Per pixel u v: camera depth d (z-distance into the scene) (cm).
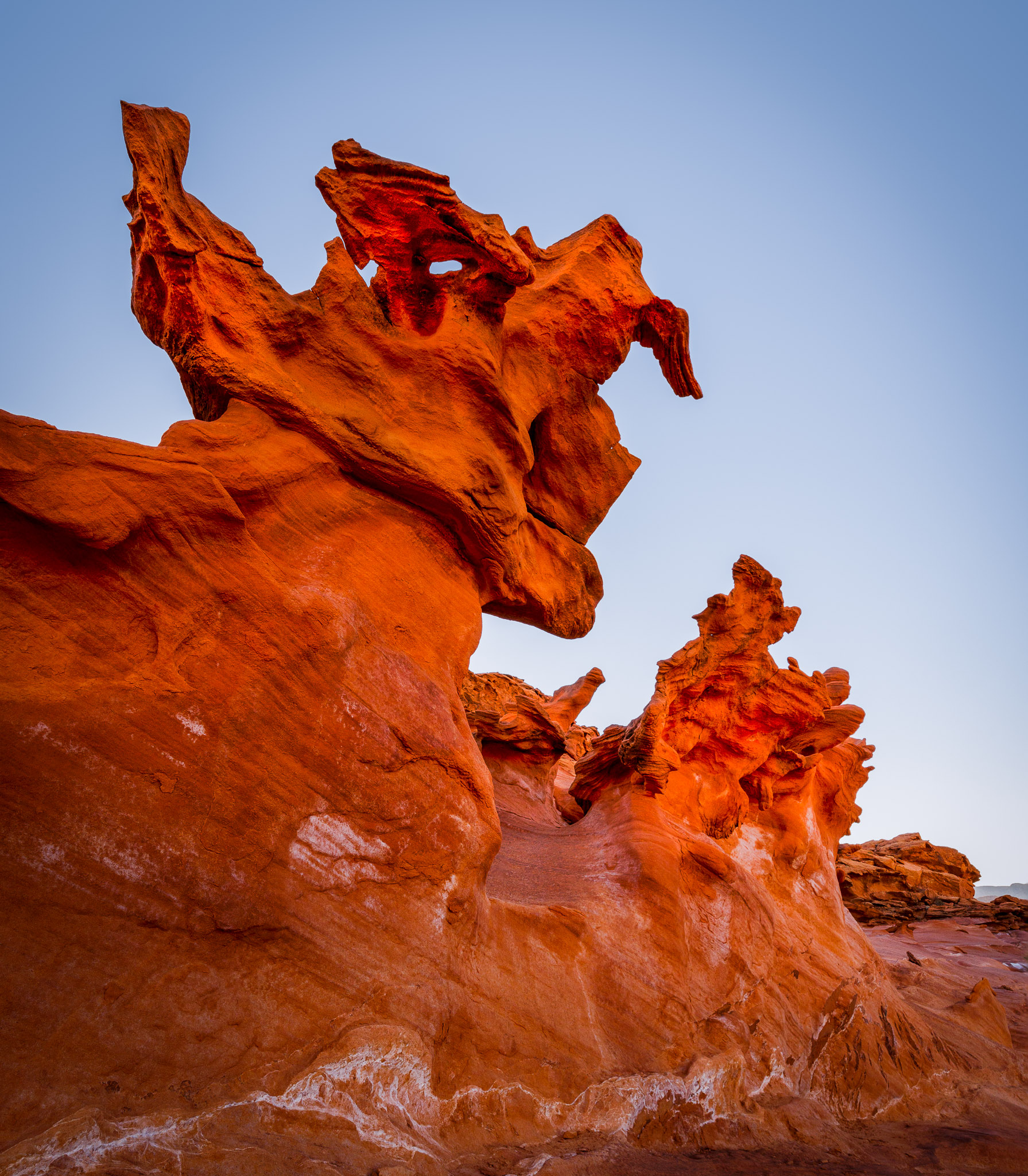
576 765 1507
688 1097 888
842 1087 1115
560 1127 758
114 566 625
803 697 1573
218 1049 572
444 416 979
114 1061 523
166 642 641
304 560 809
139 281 895
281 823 672
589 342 1201
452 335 1008
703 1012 1022
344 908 699
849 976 1357
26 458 577
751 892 1255
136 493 631
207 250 859
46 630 586
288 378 871
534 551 1201
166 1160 486
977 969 2255
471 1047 743
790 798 1641
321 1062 606
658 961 1011
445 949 767
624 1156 752
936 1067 1294
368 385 928
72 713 565
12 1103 473
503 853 1209
